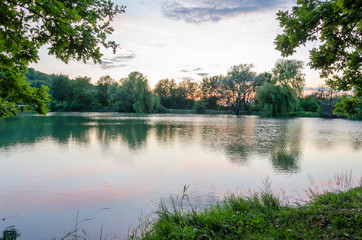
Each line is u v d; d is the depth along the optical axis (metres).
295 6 4.08
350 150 14.20
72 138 18.14
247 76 61.69
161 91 95.31
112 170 9.80
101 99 86.00
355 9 3.55
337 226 3.67
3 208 6.22
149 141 17.17
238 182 8.29
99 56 3.58
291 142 16.95
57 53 3.52
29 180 8.50
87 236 4.82
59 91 77.19
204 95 88.50
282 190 7.32
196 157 12.27
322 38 4.36
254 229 3.91
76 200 6.71
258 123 33.75
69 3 3.17
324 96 52.34
